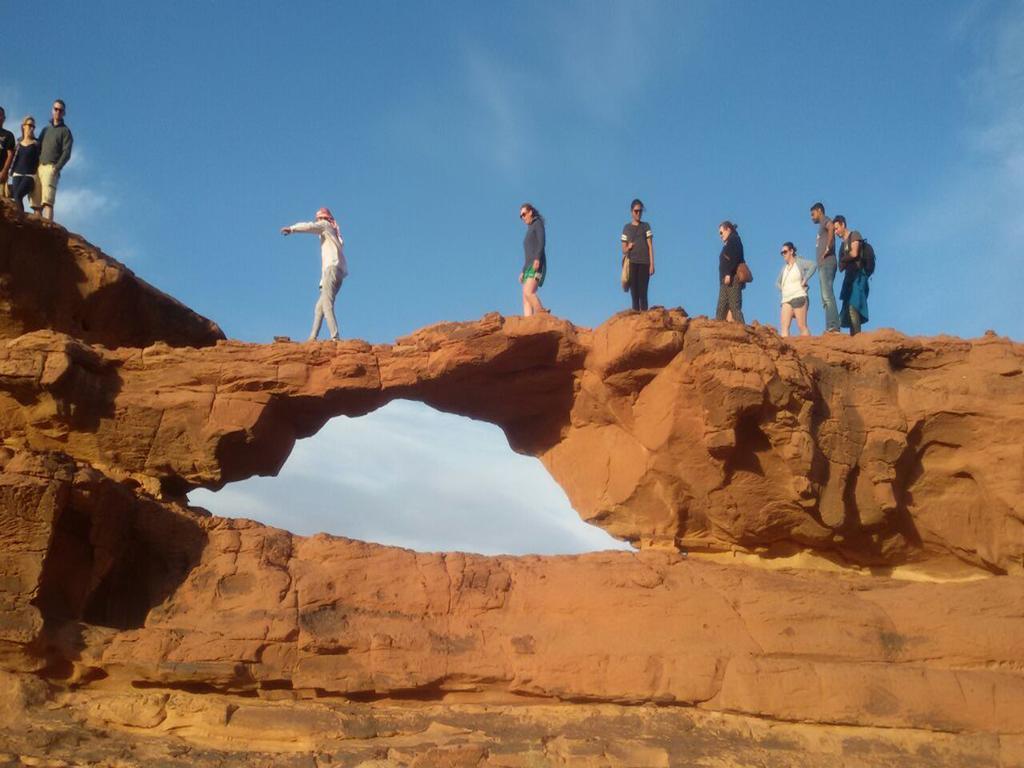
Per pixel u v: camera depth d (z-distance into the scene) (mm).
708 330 19812
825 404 20438
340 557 19578
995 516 20562
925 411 20578
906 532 20953
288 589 18859
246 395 20391
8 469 17422
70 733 16641
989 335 21484
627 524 21344
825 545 20922
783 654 18844
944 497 20922
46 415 19719
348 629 18547
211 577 19000
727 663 18609
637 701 18422
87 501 18000
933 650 19062
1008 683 18453
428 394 21422
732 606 19297
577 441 22094
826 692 18312
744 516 20484
